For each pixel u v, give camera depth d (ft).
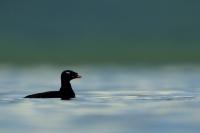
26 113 107.14
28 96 126.00
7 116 104.32
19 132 90.07
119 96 134.10
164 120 99.60
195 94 138.72
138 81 205.46
